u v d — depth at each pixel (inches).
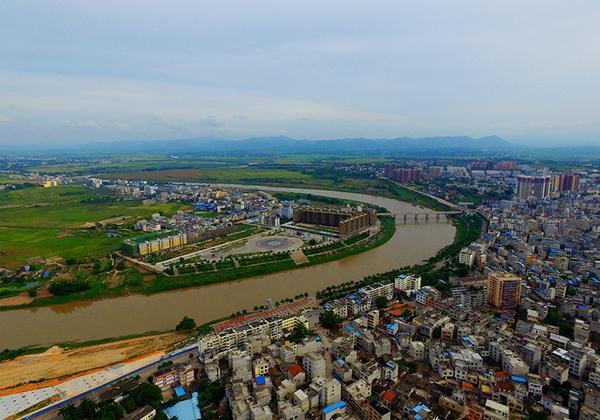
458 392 7736.2
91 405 7396.7
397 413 7500.0
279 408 7436.0
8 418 7470.5
